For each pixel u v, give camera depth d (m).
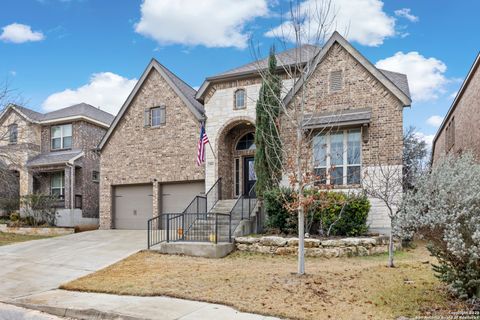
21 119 23.89
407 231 6.25
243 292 7.05
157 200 18.59
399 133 13.37
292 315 5.77
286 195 12.40
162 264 10.15
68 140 24.02
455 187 5.77
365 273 8.36
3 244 15.22
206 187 16.86
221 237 12.59
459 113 19.95
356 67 14.23
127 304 6.59
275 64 13.96
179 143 18.42
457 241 5.43
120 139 19.84
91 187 23.78
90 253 12.28
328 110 14.35
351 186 13.60
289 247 11.38
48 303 6.82
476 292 5.90
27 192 22.88
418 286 7.12
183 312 6.06
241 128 17.64
